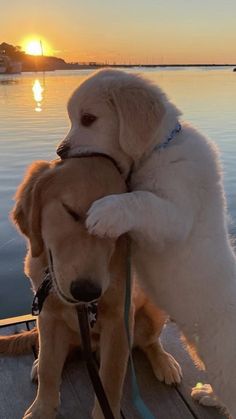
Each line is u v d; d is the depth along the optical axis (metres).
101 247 0.48
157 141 0.56
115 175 0.52
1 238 1.44
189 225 0.53
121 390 0.56
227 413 0.60
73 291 0.46
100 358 0.59
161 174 0.54
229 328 0.55
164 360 0.66
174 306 0.58
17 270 1.28
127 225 0.48
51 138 3.09
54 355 0.57
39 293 0.53
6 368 0.66
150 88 0.59
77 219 0.48
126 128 0.55
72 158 0.54
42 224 0.51
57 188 0.50
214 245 0.55
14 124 3.86
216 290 0.55
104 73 0.62
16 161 2.40
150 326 0.65
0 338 0.69
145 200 0.50
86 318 0.51
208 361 0.57
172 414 0.60
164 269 0.56
